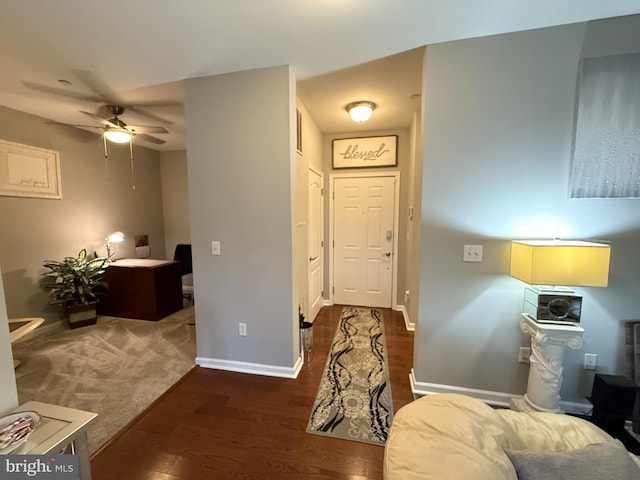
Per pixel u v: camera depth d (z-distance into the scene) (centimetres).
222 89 231
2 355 108
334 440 174
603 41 173
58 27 170
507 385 206
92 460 159
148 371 251
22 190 318
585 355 192
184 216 540
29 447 95
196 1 150
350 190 418
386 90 268
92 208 404
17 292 317
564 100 181
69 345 302
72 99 282
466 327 208
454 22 172
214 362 259
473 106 193
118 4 151
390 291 420
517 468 89
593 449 90
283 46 195
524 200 191
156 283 370
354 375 244
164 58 207
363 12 162
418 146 290
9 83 246
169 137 437
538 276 163
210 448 168
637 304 182
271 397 214
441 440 89
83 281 348
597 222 183
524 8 160
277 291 239
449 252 205
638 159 172
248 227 239
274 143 227
